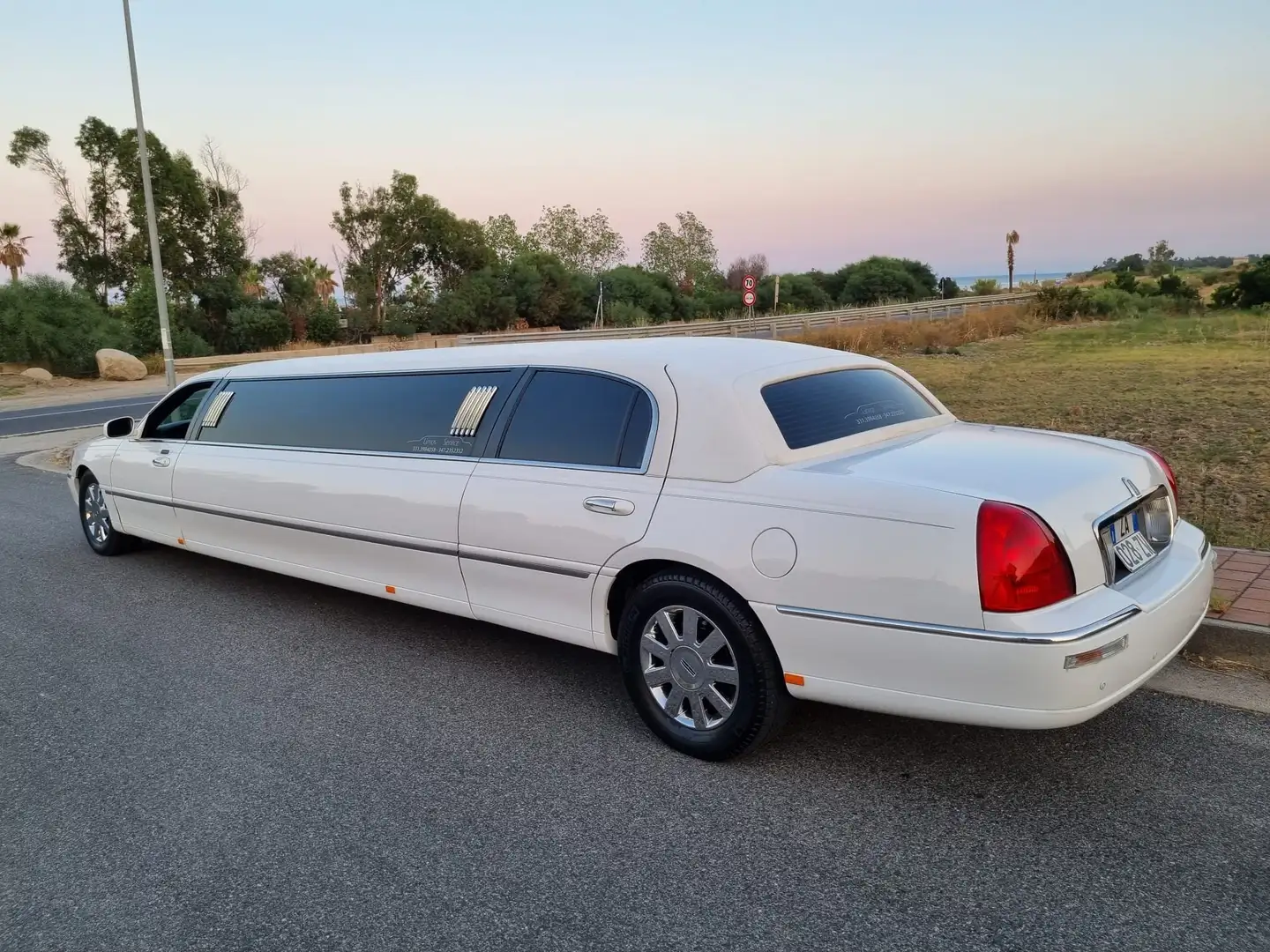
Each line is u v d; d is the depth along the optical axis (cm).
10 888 286
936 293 7025
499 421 417
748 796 325
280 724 400
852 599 301
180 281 4269
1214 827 291
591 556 367
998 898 261
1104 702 283
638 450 364
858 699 307
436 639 504
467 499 412
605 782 339
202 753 375
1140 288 3459
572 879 279
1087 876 269
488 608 418
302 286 4725
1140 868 272
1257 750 337
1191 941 239
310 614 554
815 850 290
